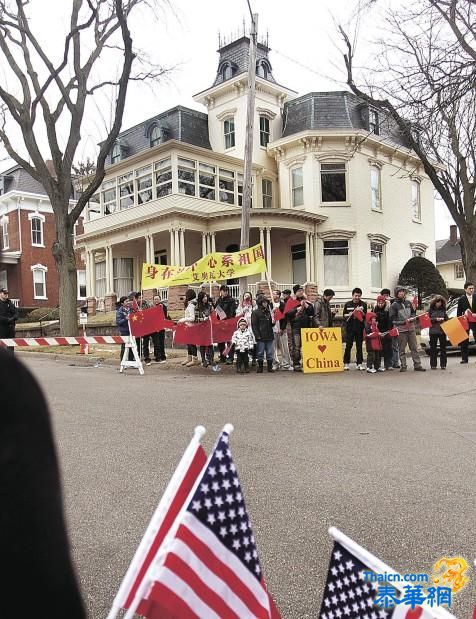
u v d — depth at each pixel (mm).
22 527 1075
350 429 7012
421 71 14945
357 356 13555
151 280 15188
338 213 27391
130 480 5105
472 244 21219
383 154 29438
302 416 7816
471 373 12188
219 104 30094
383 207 29172
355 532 3936
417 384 10836
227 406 8594
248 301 14180
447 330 12852
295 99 29844
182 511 1704
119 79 19453
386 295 13727
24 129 20047
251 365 14414
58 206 20422
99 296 31844
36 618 1073
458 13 14781
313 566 3477
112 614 1713
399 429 7008
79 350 18297
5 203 38625
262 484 4941
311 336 13109
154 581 1582
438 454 5855
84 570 3463
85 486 4961
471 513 4250
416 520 4129
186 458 1925
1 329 13641
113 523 4160
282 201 28922
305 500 4555
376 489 4801
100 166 20438
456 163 21016
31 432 1123
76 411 8344
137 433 6883
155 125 29500
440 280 28484
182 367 14148
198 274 14500
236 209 26000
